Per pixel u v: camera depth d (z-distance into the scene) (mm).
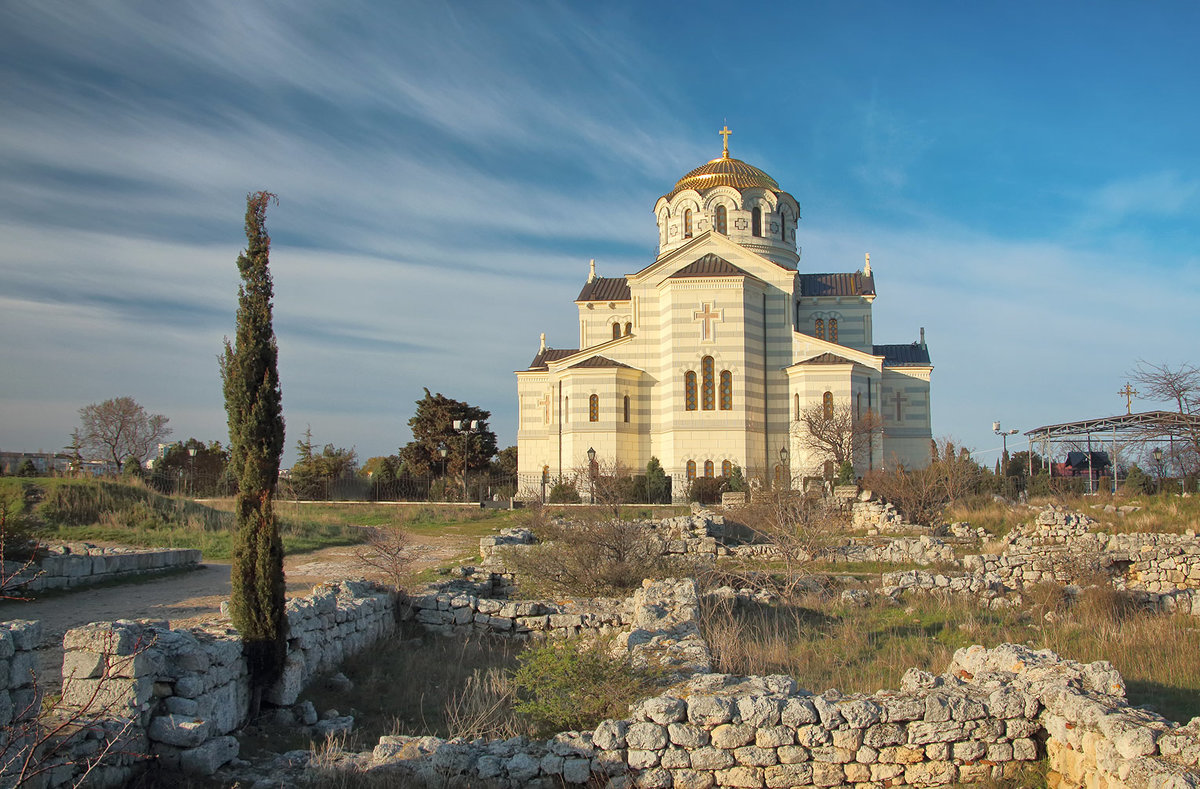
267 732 11141
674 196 67500
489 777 8938
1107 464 59438
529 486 56844
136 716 9242
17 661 8125
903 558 27438
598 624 17047
